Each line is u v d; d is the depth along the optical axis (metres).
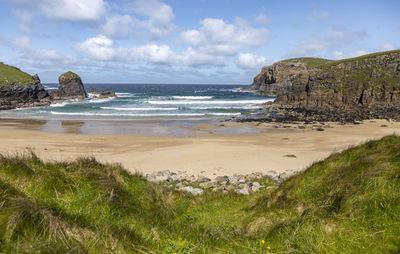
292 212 5.11
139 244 3.49
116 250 3.17
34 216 3.22
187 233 4.21
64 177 5.00
